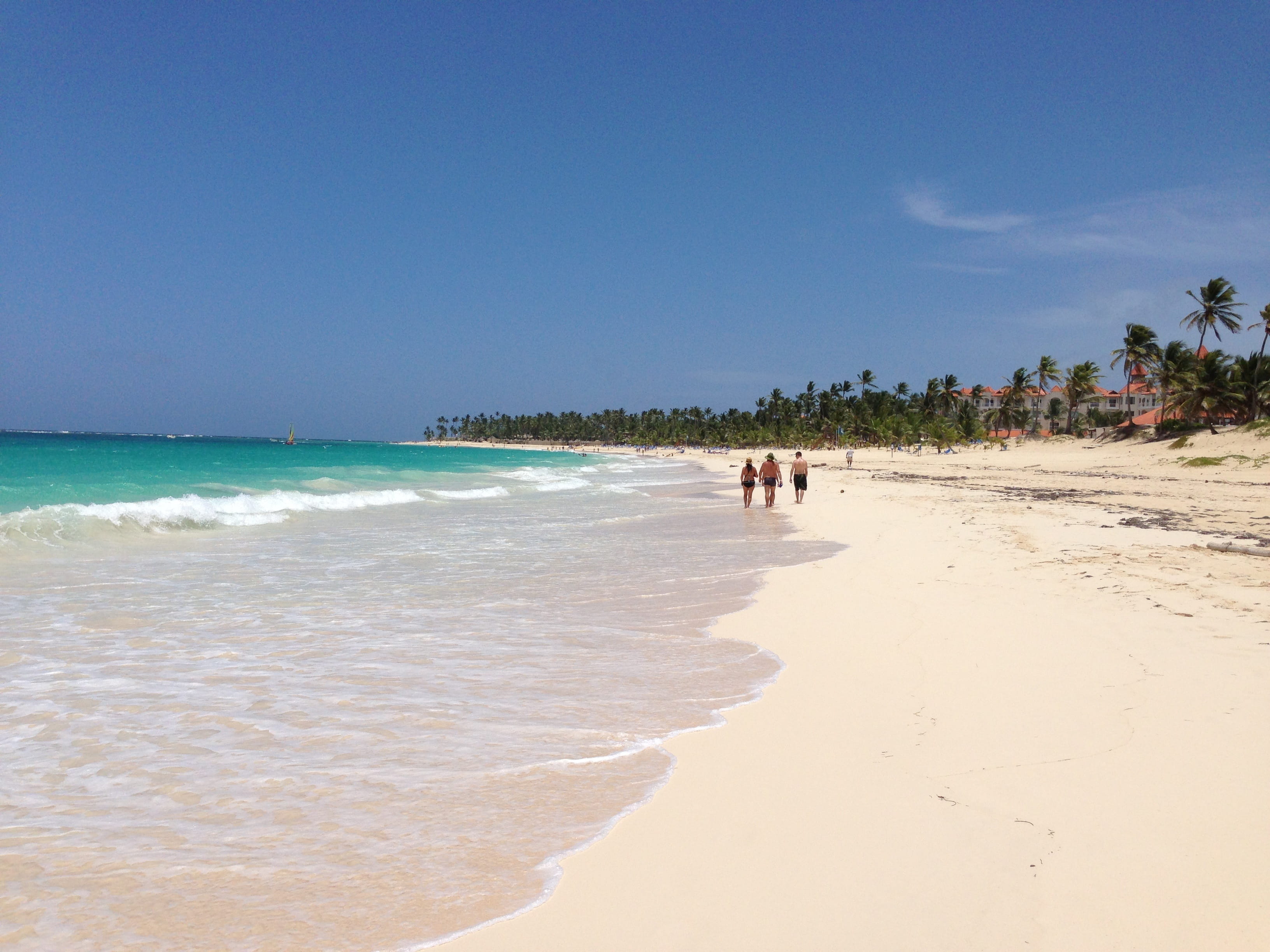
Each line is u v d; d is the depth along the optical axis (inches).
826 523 754.2
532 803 167.0
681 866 141.3
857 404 5723.4
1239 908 122.4
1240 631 292.8
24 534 531.8
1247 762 176.6
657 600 394.0
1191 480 1555.1
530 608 375.9
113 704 226.4
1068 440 3636.8
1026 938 117.4
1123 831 147.4
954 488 1344.7
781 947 117.1
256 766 183.9
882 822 155.5
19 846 145.3
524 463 3395.7
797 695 241.0
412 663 277.1
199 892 131.3
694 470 2785.4
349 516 827.4
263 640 305.3
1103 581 398.6
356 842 149.5
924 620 331.9
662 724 215.8
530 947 117.8
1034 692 231.8
